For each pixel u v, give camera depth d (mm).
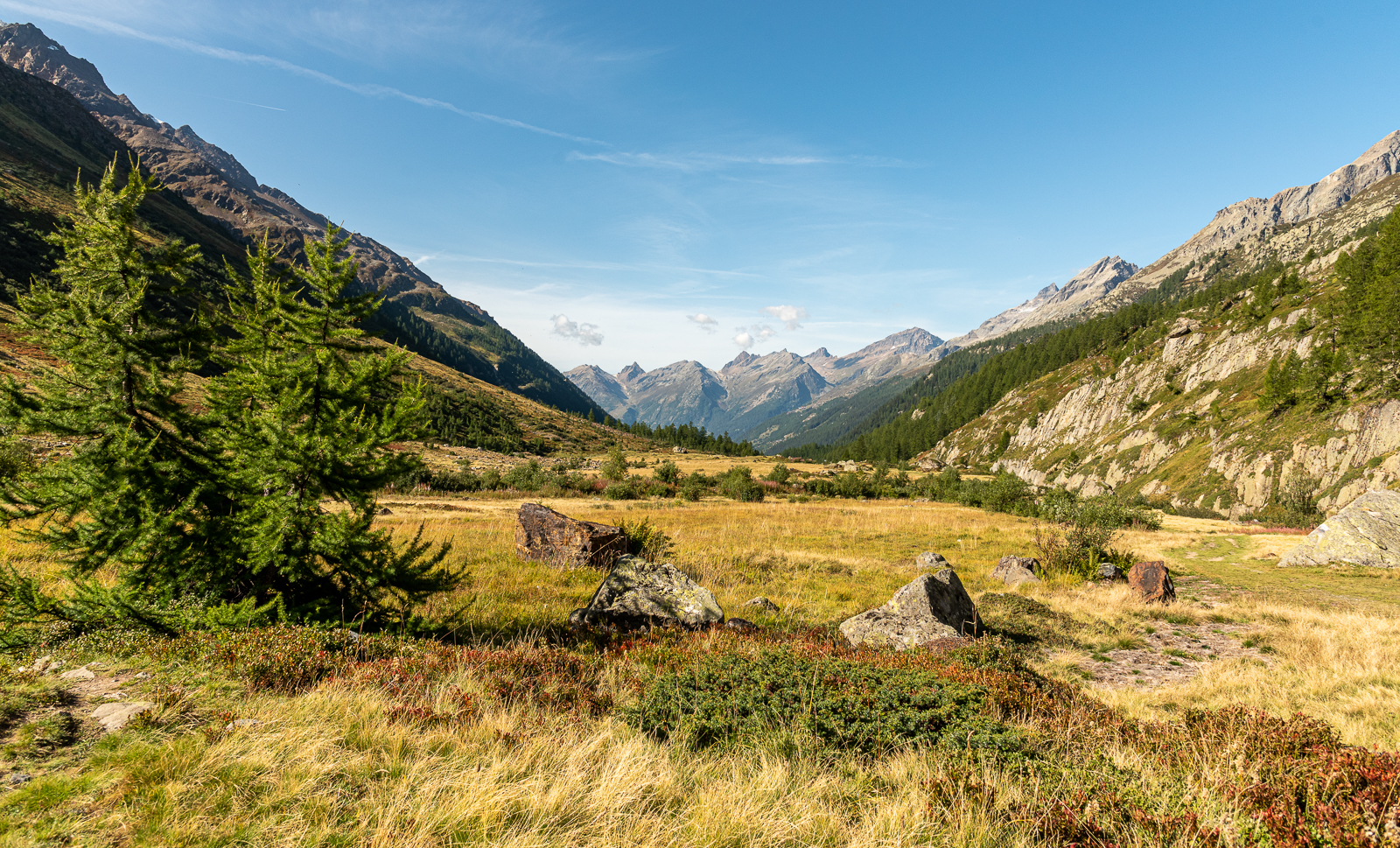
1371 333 87062
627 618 10750
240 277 8922
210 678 5570
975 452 196000
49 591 9008
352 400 8852
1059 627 13328
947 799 4180
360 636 7418
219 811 3393
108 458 7367
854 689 6449
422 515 30578
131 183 7789
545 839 3418
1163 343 162750
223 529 7688
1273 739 5227
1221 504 89000
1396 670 9797
